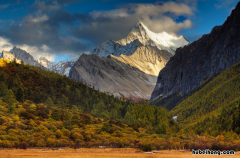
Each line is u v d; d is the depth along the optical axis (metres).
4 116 153.00
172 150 113.31
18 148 111.44
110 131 165.38
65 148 117.06
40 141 120.56
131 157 90.06
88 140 135.75
